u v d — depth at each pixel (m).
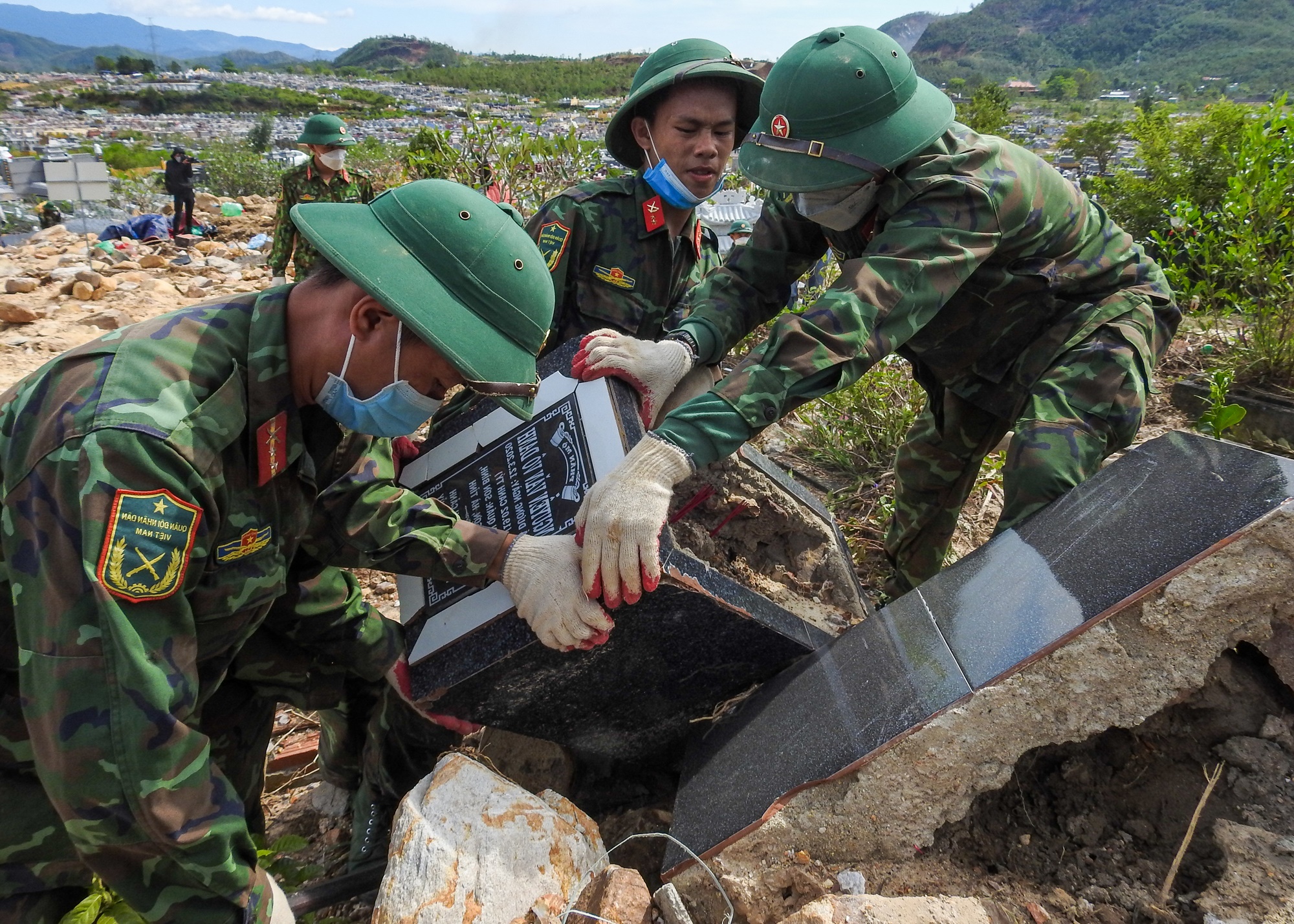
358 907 2.25
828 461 4.41
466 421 2.54
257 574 1.68
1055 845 1.82
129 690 1.34
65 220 15.29
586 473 2.10
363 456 2.02
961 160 2.10
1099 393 2.25
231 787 1.57
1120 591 1.65
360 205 1.61
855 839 1.71
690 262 3.43
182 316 1.54
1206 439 1.91
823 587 2.82
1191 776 1.83
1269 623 1.64
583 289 3.20
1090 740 1.93
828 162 2.09
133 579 1.33
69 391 1.40
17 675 1.56
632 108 3.03
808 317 1.95
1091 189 7.38
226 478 1.54
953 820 1.71
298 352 1.59
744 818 1.78
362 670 2.20
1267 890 1.54
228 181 20.91
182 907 1.52
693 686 2.18
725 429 1.88
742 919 1.73
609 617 1.90
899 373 4.42
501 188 5.96
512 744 2.44
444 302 1.50
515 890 1.72
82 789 1.36
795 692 2.07
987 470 3.98
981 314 2.44
